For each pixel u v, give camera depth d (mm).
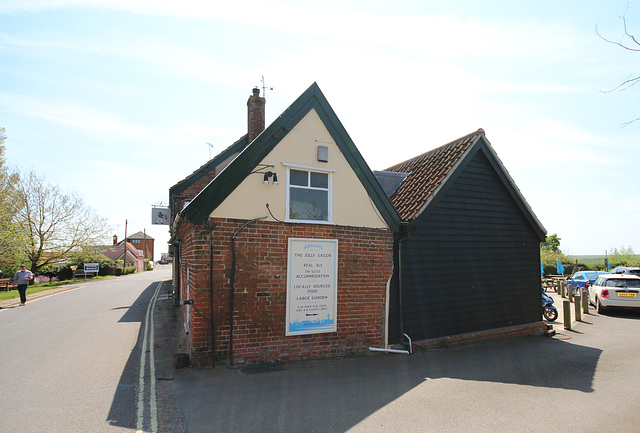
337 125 8125
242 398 5469
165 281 33844
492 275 10242
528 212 10992
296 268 7438
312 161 7797
